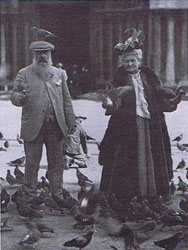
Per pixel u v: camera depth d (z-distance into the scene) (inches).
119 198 317.1
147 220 297.3
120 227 282.0
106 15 709.9
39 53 324.2
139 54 320.8
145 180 316.8
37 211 301.6
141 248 268.7
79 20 673.6
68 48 660.7
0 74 732.7
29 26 723.4
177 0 723.4
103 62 694.5
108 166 319.6
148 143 317.4
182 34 724.7
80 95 649.0
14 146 477.1
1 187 362.6
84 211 298.7
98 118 503.8
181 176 390.9
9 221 296.7
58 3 667.4
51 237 273.6
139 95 316.8
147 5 729.6
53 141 327.3
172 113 474.3
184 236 274.5
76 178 378.6
